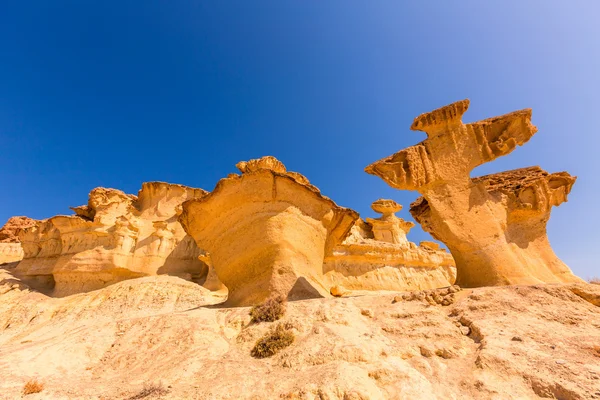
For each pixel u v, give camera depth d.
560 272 15.02
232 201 18.56
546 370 6.87
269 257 17.19
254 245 17.56
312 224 18.83
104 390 8.41
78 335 13.02
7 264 47.44
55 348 11.55
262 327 11.45
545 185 16.78
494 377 7.01
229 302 18.02
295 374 7.93
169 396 7.39
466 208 15.20
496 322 9.59
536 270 14.74
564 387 6.18
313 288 16.86
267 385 7.48
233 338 11.45
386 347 9.09
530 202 16.31
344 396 6.49
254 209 18.19
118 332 13.16
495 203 15.81
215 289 32.81
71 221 39.81
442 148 16.27
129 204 43.59
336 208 20.19
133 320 14.02
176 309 25.30
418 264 41.44
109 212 40.59
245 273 17.73
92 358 11.31
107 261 36.47
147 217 43.94
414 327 10.28
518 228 16.17
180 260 40.56
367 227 48.12
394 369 7.66
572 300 10.38
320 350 8.87
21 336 24.45
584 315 9.46
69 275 36.66
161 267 38.84
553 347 7.82
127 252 38.16
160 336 11.85
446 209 15.27
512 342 8.27
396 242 45.41
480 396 6.51
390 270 39.47
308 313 11.91
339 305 12.73
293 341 9.99
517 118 15.91
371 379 7.34
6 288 35.16
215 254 19.22
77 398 7.95
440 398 6.55
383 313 11.81
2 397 8.01
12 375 9.33
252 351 10.09
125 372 9.91
